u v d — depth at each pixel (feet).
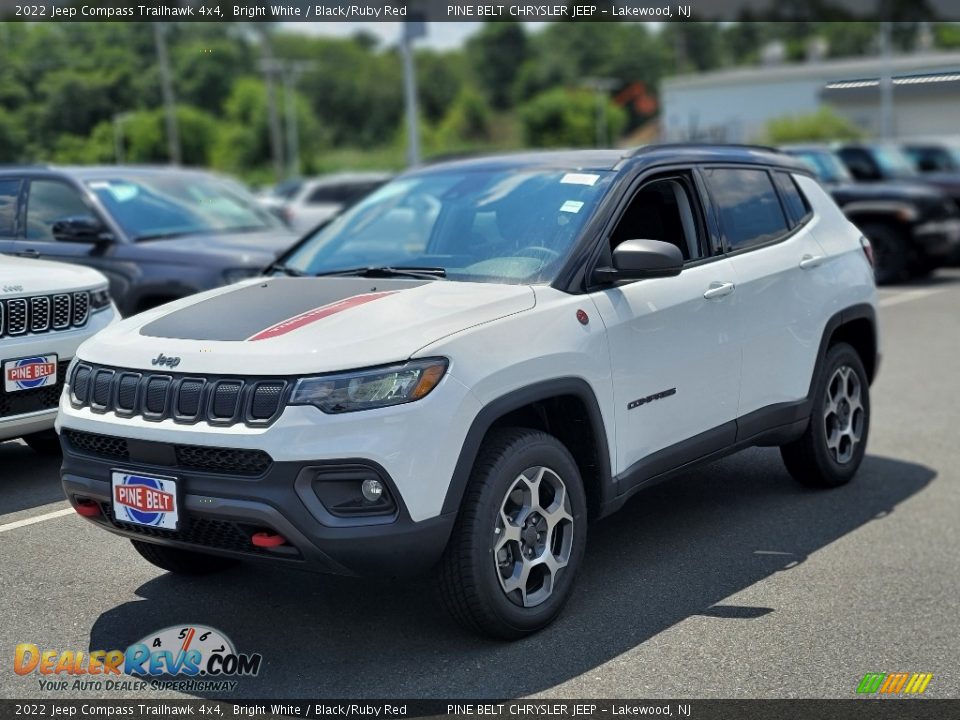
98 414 12.99
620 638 13.50
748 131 175.63
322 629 13.79
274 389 11.91
